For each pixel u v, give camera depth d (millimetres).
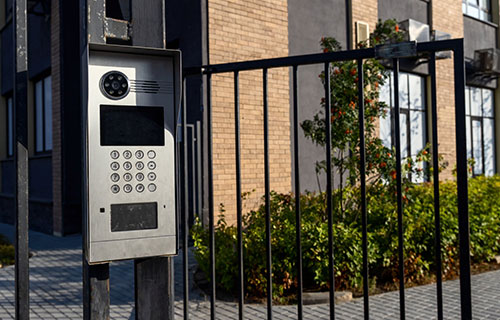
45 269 6797
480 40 14117
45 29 10781
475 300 5102
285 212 5840
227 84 8188
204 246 5305
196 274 5453
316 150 9312
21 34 2121
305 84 9242
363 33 10172
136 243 1813
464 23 13492
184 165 2412
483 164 14250
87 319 1872
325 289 5148
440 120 12172
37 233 10422
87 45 1742
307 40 9391
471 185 7809
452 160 12312
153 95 1866
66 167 9758
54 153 9977
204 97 7938
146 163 1839
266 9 8773
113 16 2010
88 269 1857
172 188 1881
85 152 1772
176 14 8602
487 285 5699
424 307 4777
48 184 10586
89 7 1862
